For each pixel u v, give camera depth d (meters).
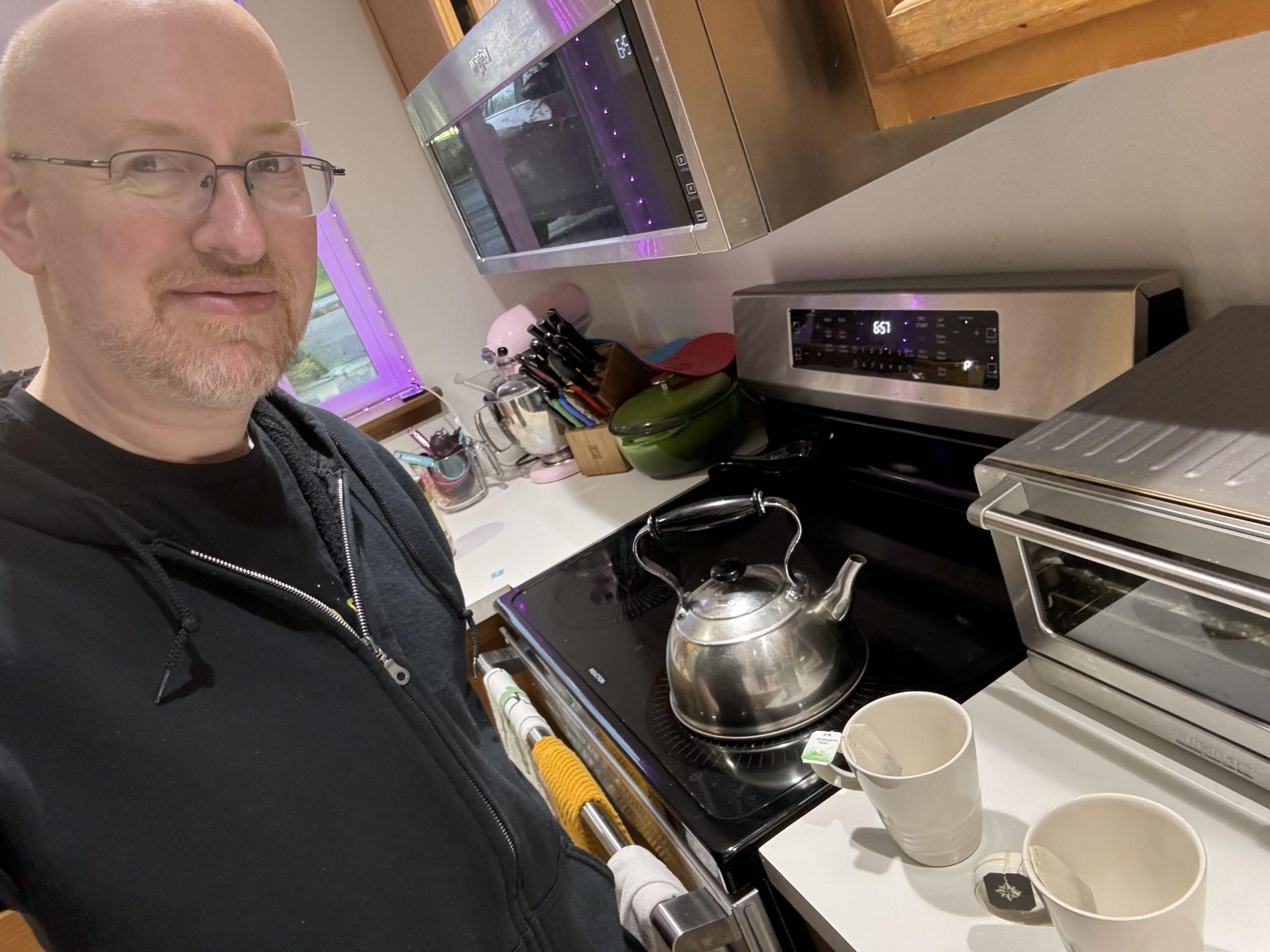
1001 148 0.95
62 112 0.52
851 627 0.90
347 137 1.67
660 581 1.20
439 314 1.83
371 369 1.86
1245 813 0.60
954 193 1.03
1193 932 0.47
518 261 1.45
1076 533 0.60
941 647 0.89
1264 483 0.52
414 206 1.76
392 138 1.71
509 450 1.91
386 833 0.63
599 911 0.83
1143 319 0.81
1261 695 0.56
